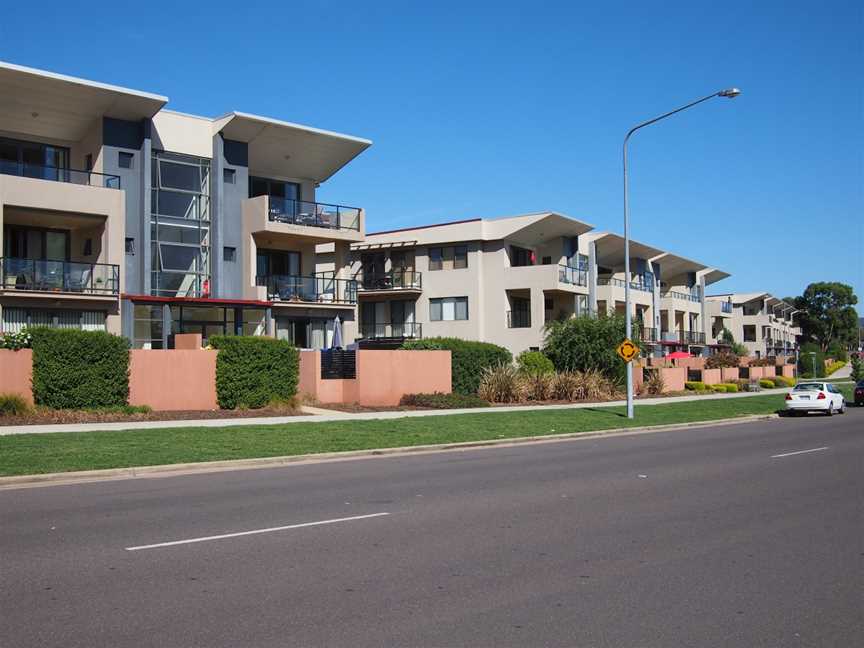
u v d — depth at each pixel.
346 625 6.05
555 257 55.31
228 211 37.81
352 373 29.86
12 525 9.87
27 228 32.56
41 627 5.97
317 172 42.03
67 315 31.25
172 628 5.95
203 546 8.66
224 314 36.88
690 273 81.69
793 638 5.88
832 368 104.00
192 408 25.58
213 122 37.59
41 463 14.83
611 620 6.23
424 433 21.75
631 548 8.63
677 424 28.31
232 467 16.22
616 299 60.78
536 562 8.00
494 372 34.47
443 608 6.48
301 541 8.93
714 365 61.59
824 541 9.03
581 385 37.38
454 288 52.00
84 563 7.90
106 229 31.72
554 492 12.61
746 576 7.54
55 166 34.38
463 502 11.61
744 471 15.33
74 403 23.05
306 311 40.12
